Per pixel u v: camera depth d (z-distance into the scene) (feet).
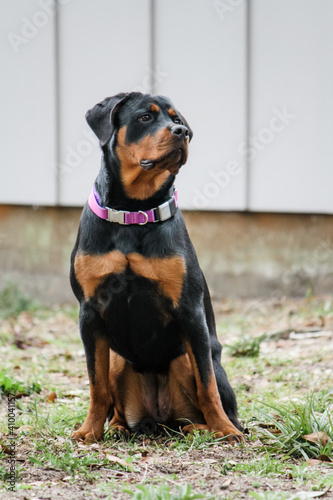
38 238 37.93
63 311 35.19
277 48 34.78
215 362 16.25
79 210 37.63
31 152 37.09
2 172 37.45
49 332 29.94
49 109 36.65
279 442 14.17
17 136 37.11
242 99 35.27
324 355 23.32
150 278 15.03
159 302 15.37
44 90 36.63
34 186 37.22
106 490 11.69
